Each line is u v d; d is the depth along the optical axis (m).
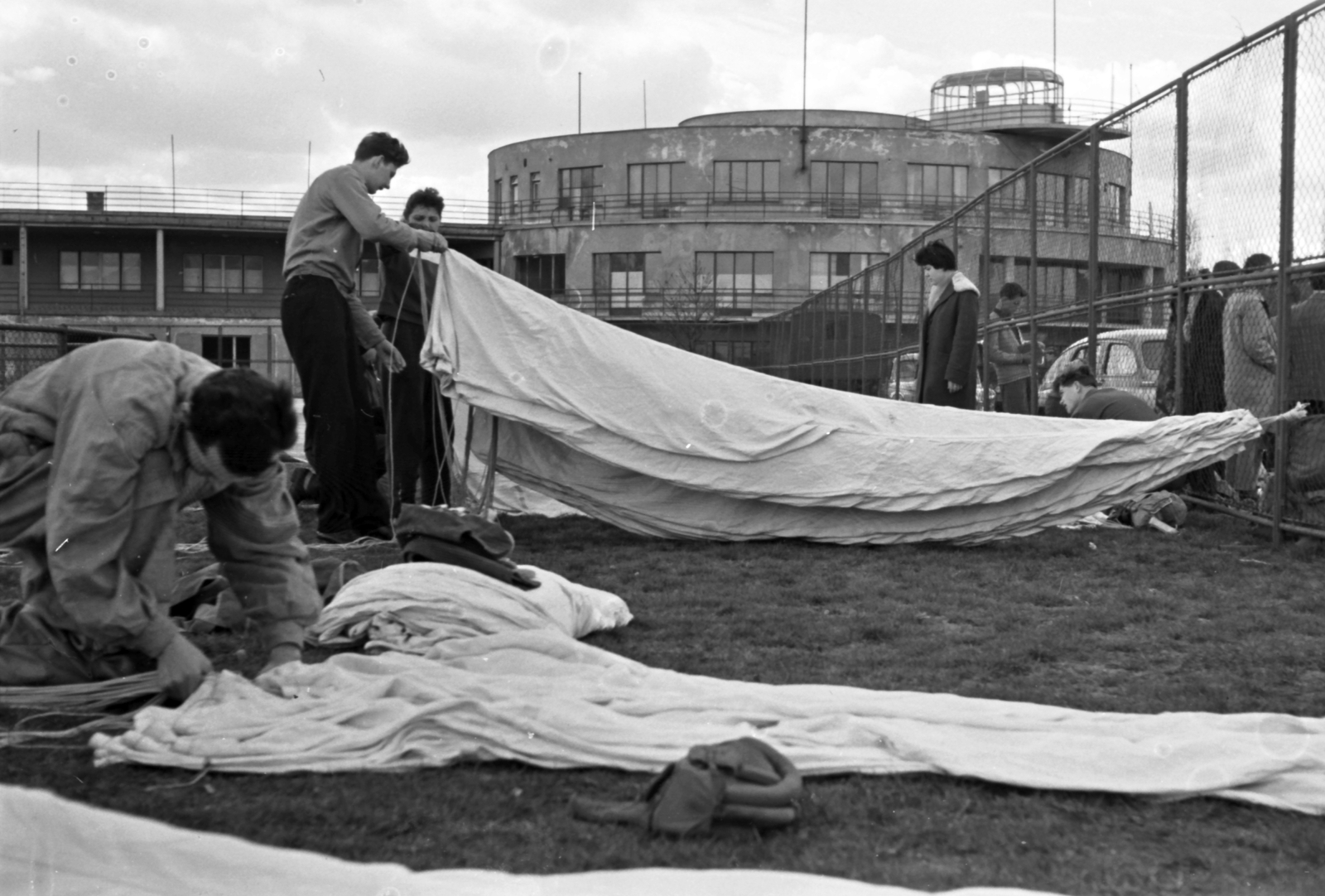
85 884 2.19
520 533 7.62
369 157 7.00
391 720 3.14
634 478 7.30
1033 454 6.89
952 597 5.39
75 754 3.10
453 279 7.28
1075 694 3.76
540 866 2.40
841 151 47.16
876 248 47.38
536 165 49.62
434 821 2.64
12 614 3.59
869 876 2.38
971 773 2.88
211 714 3.16
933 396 9.64
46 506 3.31
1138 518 7.90
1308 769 2.89
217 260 46.47
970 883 2.36
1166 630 4.71
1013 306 11.95
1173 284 8.91
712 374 7.28
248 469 3.22
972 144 47.69
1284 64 7.21
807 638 4.54
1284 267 7.22
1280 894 2.34
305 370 6.93
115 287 46.22
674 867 2.42
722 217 47.34
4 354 9.04
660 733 3.06
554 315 7.31
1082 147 10.45
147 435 3.21
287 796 2.79
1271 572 6.17
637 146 47.81
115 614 3.25
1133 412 8.00
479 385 7.13
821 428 7.09
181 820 2.62
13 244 46.03
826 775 2.93
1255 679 3.98
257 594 3.61
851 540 7.04
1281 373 7.25
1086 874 2.41
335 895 2.17
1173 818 2.72
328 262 6.93
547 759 2.99
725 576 5.98
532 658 3.69
